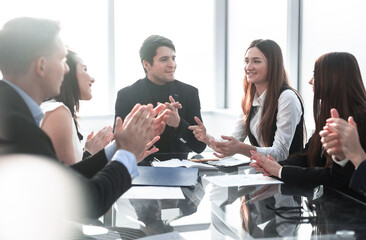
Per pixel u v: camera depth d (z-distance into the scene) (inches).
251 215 58.3
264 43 113.6
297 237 49.8
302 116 113.3
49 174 43.4
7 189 42.3
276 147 105.6
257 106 118.0
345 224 54.5
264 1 202.2
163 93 128.3
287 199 66.3
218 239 49.3
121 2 214.1
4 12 189.2
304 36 178.9
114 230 52.4
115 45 215.5
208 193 69.7
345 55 81.2
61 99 87.7
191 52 233.8
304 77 179.8
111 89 216.1
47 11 198.2
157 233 51.3
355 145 65.0
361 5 145.6
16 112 44.5
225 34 239.3
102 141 87.2
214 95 241.6
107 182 48.4
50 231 43.9
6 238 42.5
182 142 118.1
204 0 233.6
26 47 47.2
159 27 220.2
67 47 92.1
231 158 100.8
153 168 85.8
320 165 87.6
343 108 79.8
